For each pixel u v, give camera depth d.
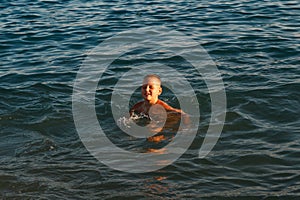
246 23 12.35
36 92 8.16
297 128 6.55
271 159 5.79
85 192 5.23
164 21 12.93
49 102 7.67
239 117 6.89
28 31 12.52
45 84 8.55
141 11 14.15
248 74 8.63
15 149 6.20
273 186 5.23
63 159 5.92
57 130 6.69
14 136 6.55
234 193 5.12
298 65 9.02
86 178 5.48
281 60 9.38
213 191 5.17
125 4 15.13
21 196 5.20
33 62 10.03
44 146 6.26
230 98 7.58
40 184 5.40
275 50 10.02
